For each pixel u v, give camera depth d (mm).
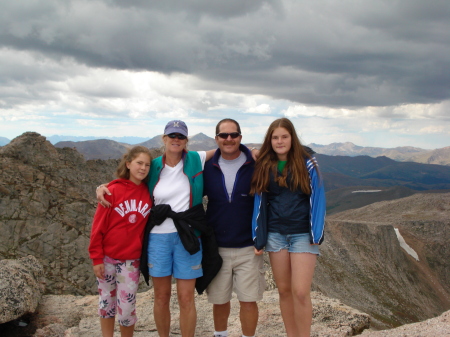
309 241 2451
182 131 2490
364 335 3025
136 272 2584
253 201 2660
